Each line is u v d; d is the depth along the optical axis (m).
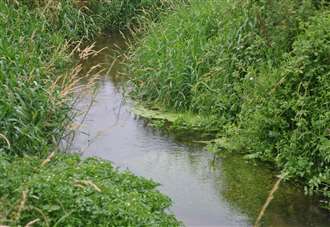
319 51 7.66
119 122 9.23
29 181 5.45
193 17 10.68
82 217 5.30
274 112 7.80
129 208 5.44
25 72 8.23
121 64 11.92
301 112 7.48
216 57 9.48
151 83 10.03
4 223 5.00
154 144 8.51
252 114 8.10
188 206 6.80
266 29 8.95
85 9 14.44
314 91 7.65
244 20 9.38
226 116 8.86
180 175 7.57
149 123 9.21
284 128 7.76
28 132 7.27
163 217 5.77
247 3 9.59
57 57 10.46
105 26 14.75
